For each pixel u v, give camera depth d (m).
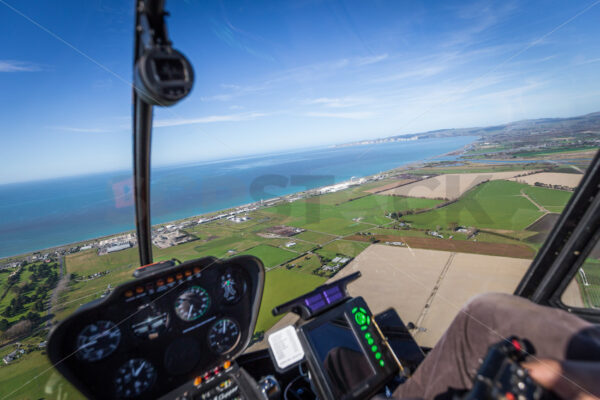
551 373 0.22
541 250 0.43
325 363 0.41
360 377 0.41
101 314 0.43
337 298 0.46
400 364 0.43
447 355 0.37
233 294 0.54
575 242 0.42
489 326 0.33
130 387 0.46
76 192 0.40
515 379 0.21
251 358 0.56
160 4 0.20
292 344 0.45
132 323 0.46
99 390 0.42
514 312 0.31
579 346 0.25
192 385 0.50
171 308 0.49
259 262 0.49
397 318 0.41
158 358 0.48
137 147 0.34
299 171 0.43
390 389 0.48
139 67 0.20
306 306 0.45
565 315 0.29
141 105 0.31
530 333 0.28
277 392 0.50
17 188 0.43
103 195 0.40
